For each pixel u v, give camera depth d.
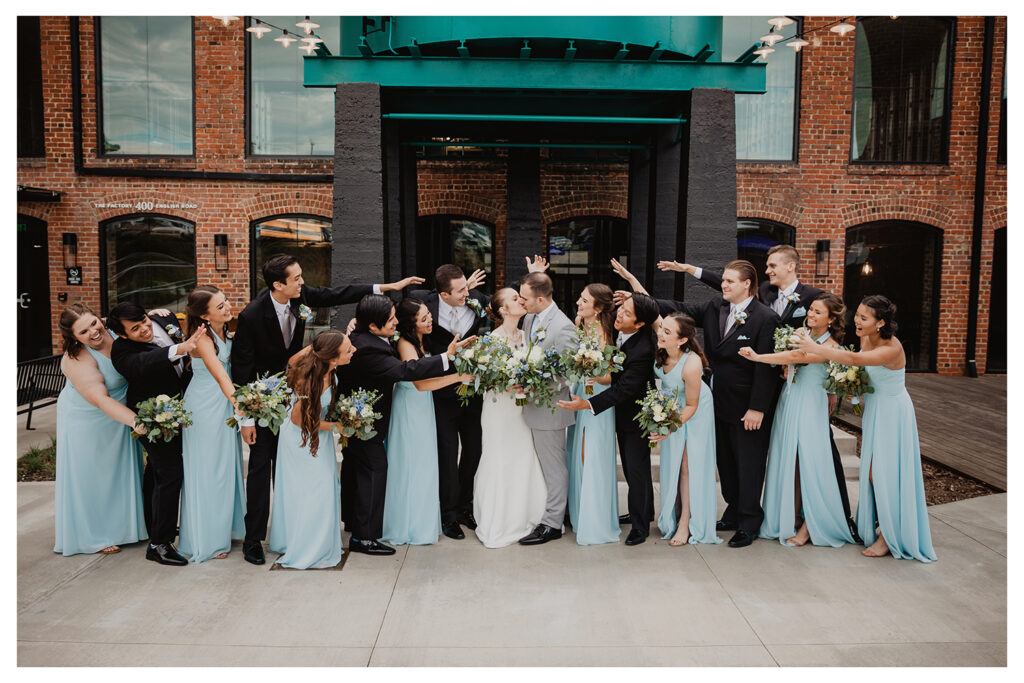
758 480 3.92
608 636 2.98
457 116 5.67
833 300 3.76
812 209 9.36
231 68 8.88
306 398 3.43
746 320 3.86
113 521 3.85
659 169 6.70
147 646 2.88
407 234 7.51
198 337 3.45
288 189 9.03
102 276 9.13
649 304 3.71
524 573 3.58
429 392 3.90
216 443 3.72
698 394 3.75
